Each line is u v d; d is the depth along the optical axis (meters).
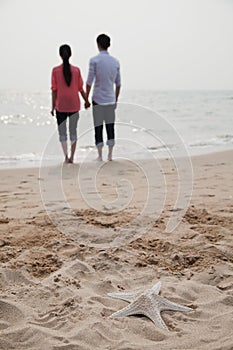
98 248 4.21
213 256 4.03
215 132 13.77
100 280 3.61
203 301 3.29
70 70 8.05
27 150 10.51
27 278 3.59
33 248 4.15
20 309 3.12
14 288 3.45
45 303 3.23
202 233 4.54
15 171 7.83
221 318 3.04
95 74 8.14
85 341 2.77
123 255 4.06
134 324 2.95
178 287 3.46
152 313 3.02
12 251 4.06
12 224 4.79
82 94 8.38
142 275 3.69
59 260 3.92
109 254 4.03
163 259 3.99
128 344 2.74
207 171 7.81
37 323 2.98
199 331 2.90
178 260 3.96
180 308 3.14
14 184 6.80
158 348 2.71
